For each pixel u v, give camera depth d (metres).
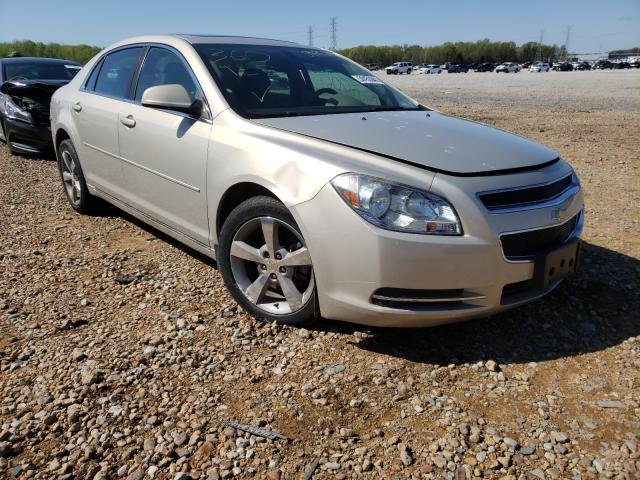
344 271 2.74
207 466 2.20
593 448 2.29
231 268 3.33
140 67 4.30
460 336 3.13
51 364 2.88
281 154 2.96
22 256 4.36
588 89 26.11
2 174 7.31
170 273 4.03
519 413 2.51
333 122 3.29
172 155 3.68
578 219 3.25
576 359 2.94
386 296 2.69
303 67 4.08
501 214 2.69
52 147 8.41
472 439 2.34
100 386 2.68
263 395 2.62
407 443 2.33
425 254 2.58
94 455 2.26
